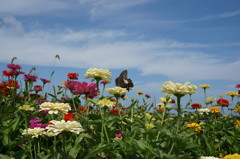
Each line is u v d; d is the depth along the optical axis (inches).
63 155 25.8
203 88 66.6
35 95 58.6
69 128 24.5
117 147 29.0
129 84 55.6
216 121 58.8
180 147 28.4
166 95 36.6
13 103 55.2
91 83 36.8
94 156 27.7
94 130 33.7
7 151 33.9
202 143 47.6
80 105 50.6
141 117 44.1
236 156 31.3
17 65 58.6
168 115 44.9
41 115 44.2
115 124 41.0
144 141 29.2
